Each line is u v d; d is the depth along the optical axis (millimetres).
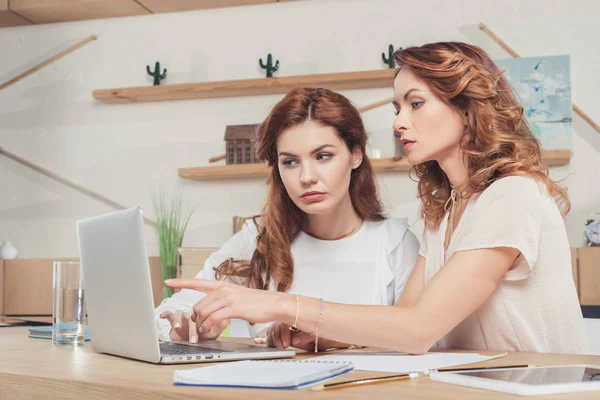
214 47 4031
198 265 3400
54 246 4164
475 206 1293
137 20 4164
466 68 1380
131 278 1090
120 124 4137
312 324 1117
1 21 4281
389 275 1821
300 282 1832
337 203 1617
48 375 958
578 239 3494
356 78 3633
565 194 1390
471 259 1202
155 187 4043
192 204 3980
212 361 1103
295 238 1870
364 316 1116
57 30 4289
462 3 3730
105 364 1086
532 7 3658
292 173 1599
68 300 1403
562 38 3615
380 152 3631
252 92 3900
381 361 1063
